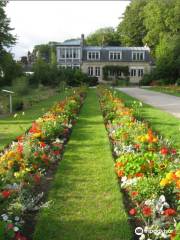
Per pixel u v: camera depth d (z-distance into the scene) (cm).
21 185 700
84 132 1449
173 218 566
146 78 6712
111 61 7656
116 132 1171
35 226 626
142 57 7681
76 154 1088
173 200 647
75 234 601
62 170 925
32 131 1088
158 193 646
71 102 2016
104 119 1780
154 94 3934
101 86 4888
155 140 955
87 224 632
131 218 655
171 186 657
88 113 2095
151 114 2036
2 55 4400
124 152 959
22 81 3691
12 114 2148
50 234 601
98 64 7662
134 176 723
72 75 5950
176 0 6469
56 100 3092
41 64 5066
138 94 3922
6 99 2572
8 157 810
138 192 660
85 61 7650
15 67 4469
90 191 778
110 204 709
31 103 2777
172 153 924
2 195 627
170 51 6303
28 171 786
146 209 575
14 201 646
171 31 6638
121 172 762
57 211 681
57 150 1062
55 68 5575
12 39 4484
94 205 707
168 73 6369
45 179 867
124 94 3825
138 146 945
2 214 592
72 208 695
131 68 7669
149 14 7075
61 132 1262
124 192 778
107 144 1214
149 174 718
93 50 7706
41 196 736
